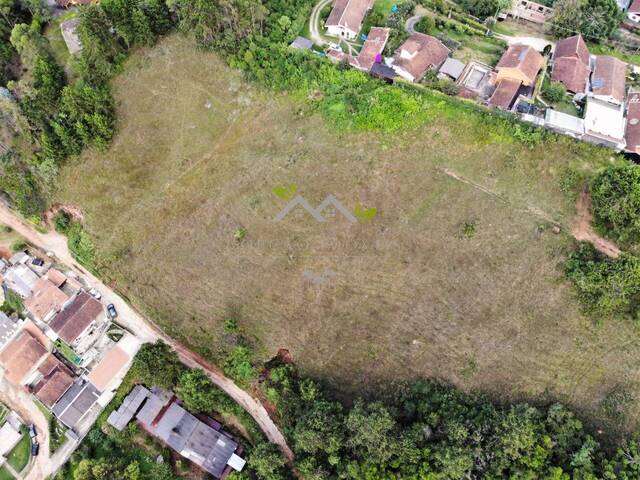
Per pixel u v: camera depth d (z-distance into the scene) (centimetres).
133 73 8425
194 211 7862
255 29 8038
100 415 7369
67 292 7994
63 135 7931
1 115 8100
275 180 7744
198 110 8250
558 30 8275
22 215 8575
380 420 5984
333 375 7006
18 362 7538
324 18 8594
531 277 6731
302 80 7975
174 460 7094
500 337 6625
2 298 8162
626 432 6116
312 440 6219
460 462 5650
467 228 6994
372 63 7919
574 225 6825
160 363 7038
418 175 7419
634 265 6053
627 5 8806
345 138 7725
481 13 8612
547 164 7131
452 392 6531
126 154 8206
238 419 7150
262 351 7281
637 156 7056
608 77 7556
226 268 7556
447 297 6869
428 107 7569
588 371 6378
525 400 6412
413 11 8681
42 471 7206
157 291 7744
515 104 7462
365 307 7056
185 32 8369
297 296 7262
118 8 7969
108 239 8056
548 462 5769
